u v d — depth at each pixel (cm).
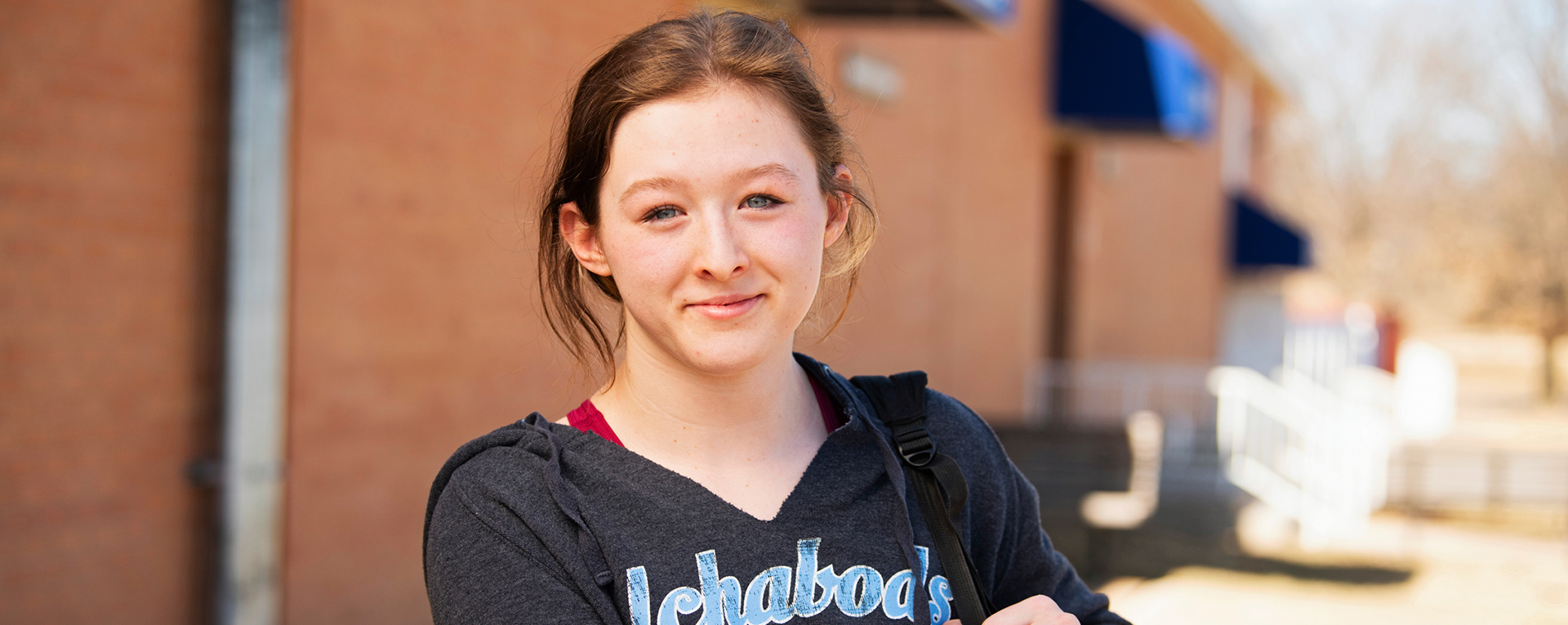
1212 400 1135
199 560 347
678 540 110
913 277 738
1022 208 915
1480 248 3106
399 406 400
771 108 111
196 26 341
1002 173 871
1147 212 1320
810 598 112
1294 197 3441
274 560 356
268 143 347
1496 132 3002
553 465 111
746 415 118
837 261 137
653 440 117
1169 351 1414
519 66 444
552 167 133
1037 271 958
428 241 409
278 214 350
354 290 381
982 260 843
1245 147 1777
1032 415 955
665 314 110
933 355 770
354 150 379
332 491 377
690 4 489
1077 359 1100
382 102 389
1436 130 3225
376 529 393
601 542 109
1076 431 795
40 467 304
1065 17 949
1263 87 1825
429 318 410
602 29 484
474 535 111
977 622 118
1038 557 142
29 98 299
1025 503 140
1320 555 734
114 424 322
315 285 368
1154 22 1209
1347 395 1351
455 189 419
